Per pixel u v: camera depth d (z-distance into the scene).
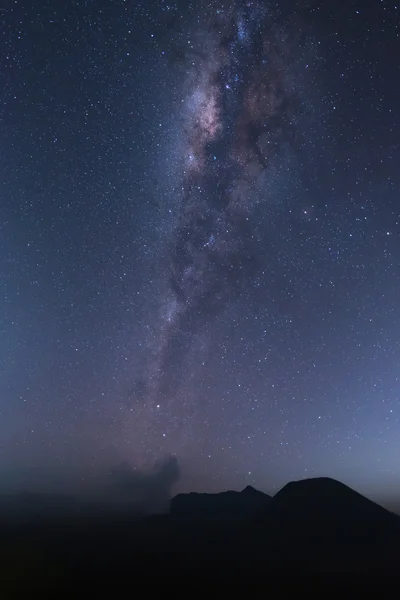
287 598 19.02
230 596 19.17
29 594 19.27
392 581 20.66
